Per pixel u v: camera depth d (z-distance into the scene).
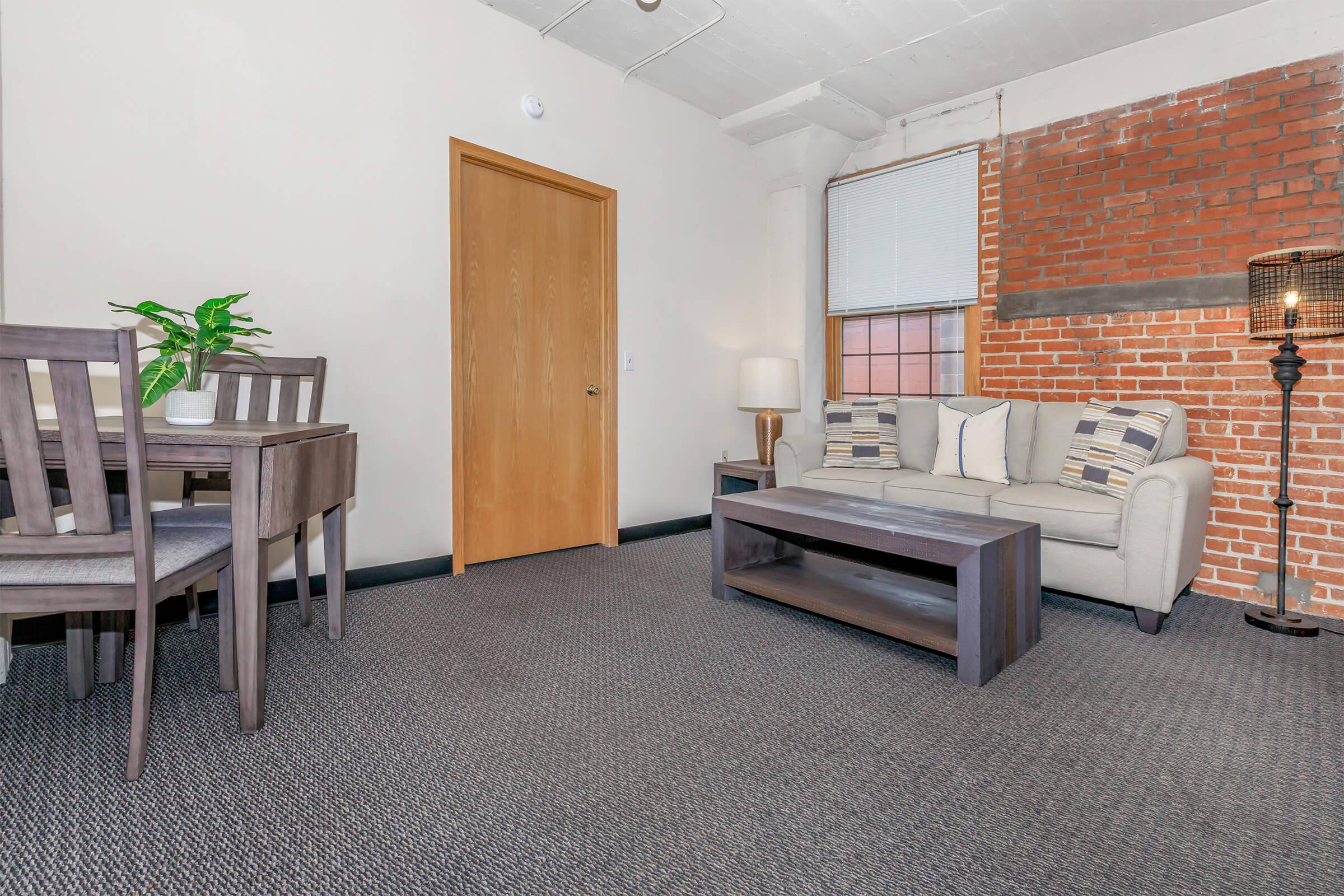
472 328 3.12
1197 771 1.48
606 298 3.62
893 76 3.53
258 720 1.63
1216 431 2.87
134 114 2.19
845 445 3.55
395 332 2.80
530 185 3.30
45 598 1.39
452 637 2.28
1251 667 2.06
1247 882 1.13
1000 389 3.58
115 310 2.18
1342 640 2.30
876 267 4.14
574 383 3.55
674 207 3.91
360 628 2.35
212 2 2.33
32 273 2.04
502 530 3.30
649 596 2.76
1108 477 2.64
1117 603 2.42
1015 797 1.38
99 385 2.20
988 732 1.66
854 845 1.23
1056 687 1.92
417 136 2.83
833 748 1.58
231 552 1.76
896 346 4.14
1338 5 2.59
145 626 1.40
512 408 3.30
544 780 1.44
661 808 1.34
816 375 4.38
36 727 1.63
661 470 3.94
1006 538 2.02
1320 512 2.63
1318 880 1.14
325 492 1.95
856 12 2.96
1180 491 2.26
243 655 1.61
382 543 2.82
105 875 1.13
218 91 2.35
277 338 2.50
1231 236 2.83
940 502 2.92
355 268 2.68
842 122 3.97
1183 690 1.89
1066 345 3.32
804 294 4.29
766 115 3.89
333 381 2.64
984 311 3.64
